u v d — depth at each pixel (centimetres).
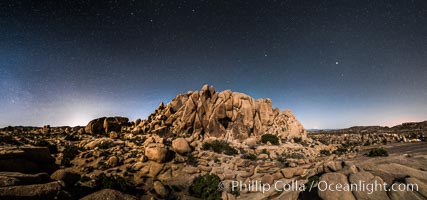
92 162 2330
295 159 3219
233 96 4984
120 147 2842
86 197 1246
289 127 5122
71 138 3247
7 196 888
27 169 1461
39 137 3250
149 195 1875
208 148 3284
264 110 5281
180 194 1986
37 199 955
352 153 4034
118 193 1333
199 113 4334
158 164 2420
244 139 4381
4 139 2398
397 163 1453
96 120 4062
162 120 4212
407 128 10062
